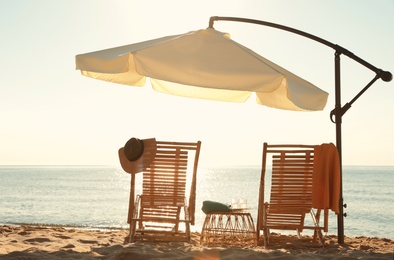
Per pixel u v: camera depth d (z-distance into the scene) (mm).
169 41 5980
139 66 5426
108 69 5547
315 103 5824
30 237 6887
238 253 5129
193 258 4898
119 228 17125
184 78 5352
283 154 6547
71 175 135125
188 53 5730
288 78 5910
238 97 7680
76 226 17391
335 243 6906
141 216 6996
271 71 5559
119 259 4883
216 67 5516
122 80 7320
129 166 6562
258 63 5777
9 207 33312
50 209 31719
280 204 6637
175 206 6812
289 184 6578
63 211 30078
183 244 6066
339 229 6785
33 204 36375
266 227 6492
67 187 68250
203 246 5969
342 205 6742
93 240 6711
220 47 6070
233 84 5387
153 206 6898
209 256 5055
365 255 5215
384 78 6594
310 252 5777
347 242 7598
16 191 57156
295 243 6660
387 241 8117
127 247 5520
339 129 6711
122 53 5852
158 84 7645
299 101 5648
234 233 7184
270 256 5090
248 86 5395
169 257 4941
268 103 7465
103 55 5750
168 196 6836
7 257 4875
